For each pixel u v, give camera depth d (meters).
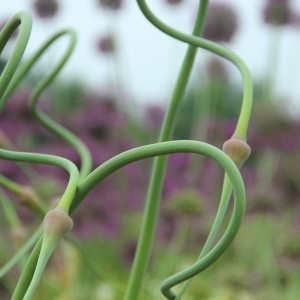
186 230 1.89
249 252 2.24
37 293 1.42
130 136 2.70
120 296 1.82
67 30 0.88
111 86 2.68
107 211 2.15
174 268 1.83
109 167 0.60
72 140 0.90
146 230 0.80
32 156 0.65
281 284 1.76
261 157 2.58
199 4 0.78
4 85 0.62
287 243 1.74
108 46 2.73
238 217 0.57
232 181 0.57
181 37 0.73
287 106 2.36
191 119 3.50
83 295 1.87
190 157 2.60
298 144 2.34
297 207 2.36
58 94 2.69
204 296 1.73
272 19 2.60
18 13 0.64
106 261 2.32
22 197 0.88
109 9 2.73
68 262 1.54
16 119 2.38
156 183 0.80
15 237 1.04
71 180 0.60
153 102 2.92
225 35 2.38
